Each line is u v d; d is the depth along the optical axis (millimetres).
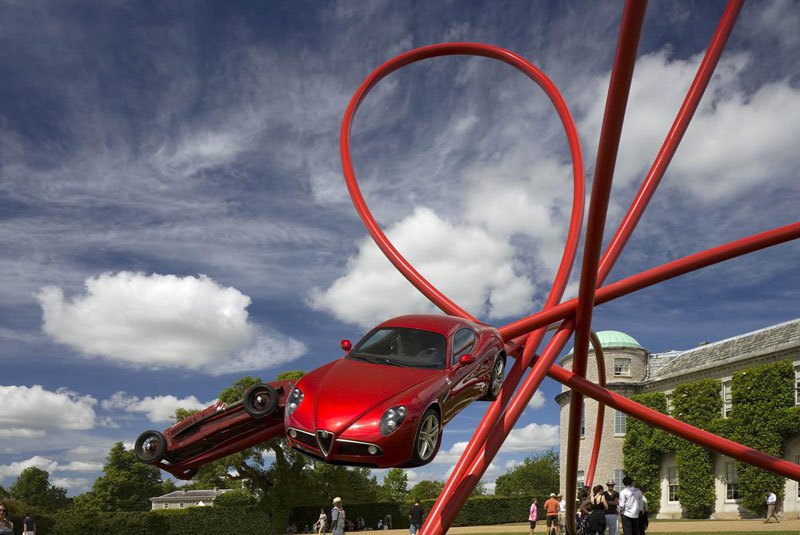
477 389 9852
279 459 54125
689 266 13711
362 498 62625
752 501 40000
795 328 42656
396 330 9898
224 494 81125
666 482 48719
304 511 57062
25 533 23828
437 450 8469
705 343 53344
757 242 13484
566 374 13414
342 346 10055
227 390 55281
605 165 8789
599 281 14234
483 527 46688
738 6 15625
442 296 15484
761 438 40219
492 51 17984
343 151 18328
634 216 14758
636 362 55906
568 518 15703
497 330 11180
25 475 127188
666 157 15094
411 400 8102
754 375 41125
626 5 6730
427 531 10008
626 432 51406
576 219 14734
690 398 45969
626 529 15586
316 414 8086
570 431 14266
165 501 131875
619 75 7449
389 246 16953
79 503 98000
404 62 18984
